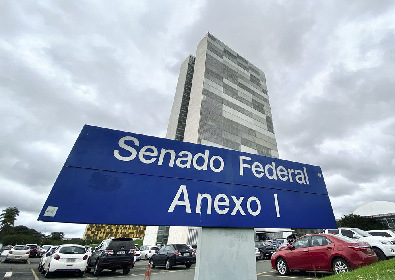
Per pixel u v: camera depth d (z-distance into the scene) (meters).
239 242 2.12
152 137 2.27
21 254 16.41
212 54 48.28
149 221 1.86
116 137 2.13
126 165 2.03
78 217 1.69
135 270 11.70
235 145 40.34
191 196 2.11
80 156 1.93
